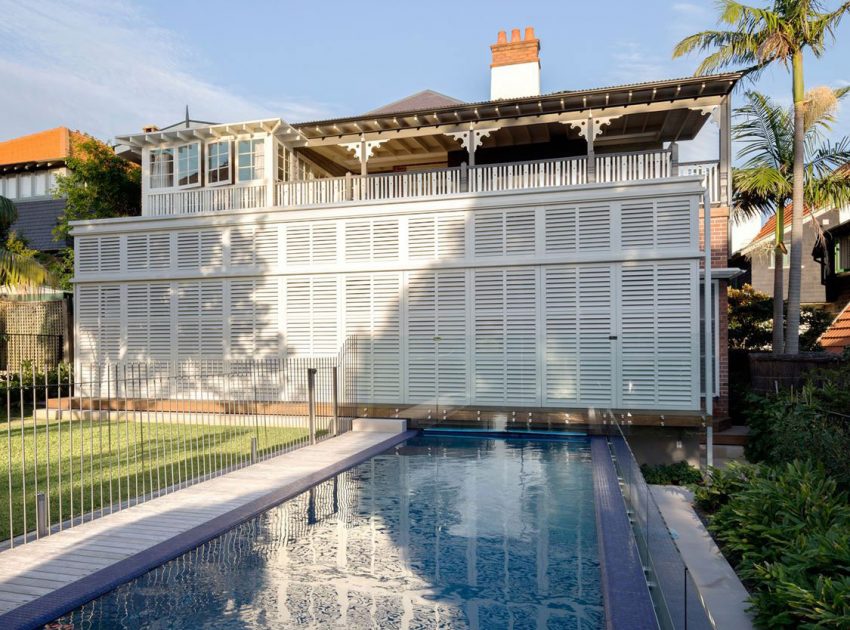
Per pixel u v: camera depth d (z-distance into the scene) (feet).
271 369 40.86
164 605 13.60
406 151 55.42
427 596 14.32
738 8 41.09
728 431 34.55
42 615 12.51
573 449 32.04
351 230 39.88
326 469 26.09
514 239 36.58
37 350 56.24
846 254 63.72
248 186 44.21
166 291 43.68
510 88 59.88
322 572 15.69
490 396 36.78
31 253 65.77
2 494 22.00
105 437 34.63
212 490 22.45
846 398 24.97
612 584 13.12
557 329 35.63
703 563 17.38
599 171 39.14
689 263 33.45
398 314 38.73
